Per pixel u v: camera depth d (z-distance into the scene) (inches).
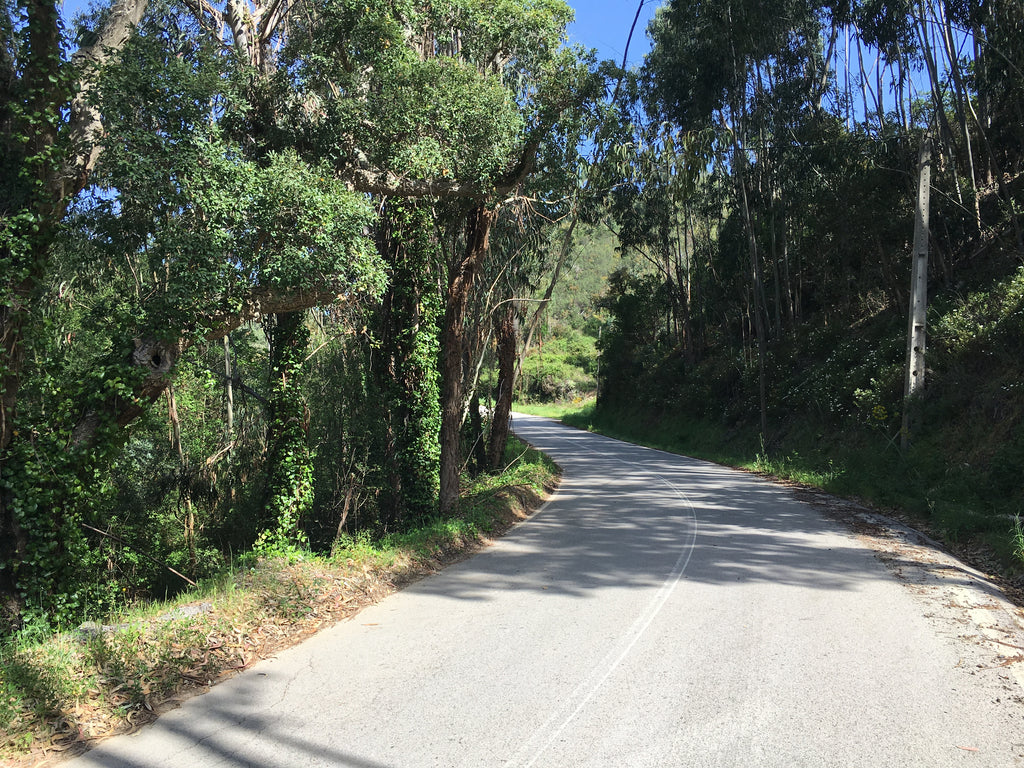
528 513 560.1
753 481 804.0
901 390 788.0
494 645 229.1
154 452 703.1
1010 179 935.0
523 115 485.4
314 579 294.4
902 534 439.5
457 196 477.7
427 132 437.7
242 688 195.3
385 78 416.5
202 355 626.8
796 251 1316.4
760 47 1077.8
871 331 1006.4
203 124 345.7
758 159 1238.9
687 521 499.2
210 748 157.9
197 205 342.0
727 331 1667.1
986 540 395.5
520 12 463.5
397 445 642.8
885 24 849.5
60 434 337.7
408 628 251.9
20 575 322.0
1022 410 585.3
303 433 557.0
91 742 163.3
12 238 307.4
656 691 187.5
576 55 488.1
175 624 232.7
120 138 325.7
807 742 156.3
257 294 379.2
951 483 545.0
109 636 220.7
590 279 2662.4
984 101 917.2
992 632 237.6
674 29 1185.4
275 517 542.0
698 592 297.0
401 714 174.7
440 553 387.9
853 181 943.0
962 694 183.2
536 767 146.0
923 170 700.7
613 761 148.4
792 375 1180.5
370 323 646.5
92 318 387.9
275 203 349.1
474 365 691.4
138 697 185.9
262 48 459.2
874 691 185.6
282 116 426.3
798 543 410.6
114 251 369.4
